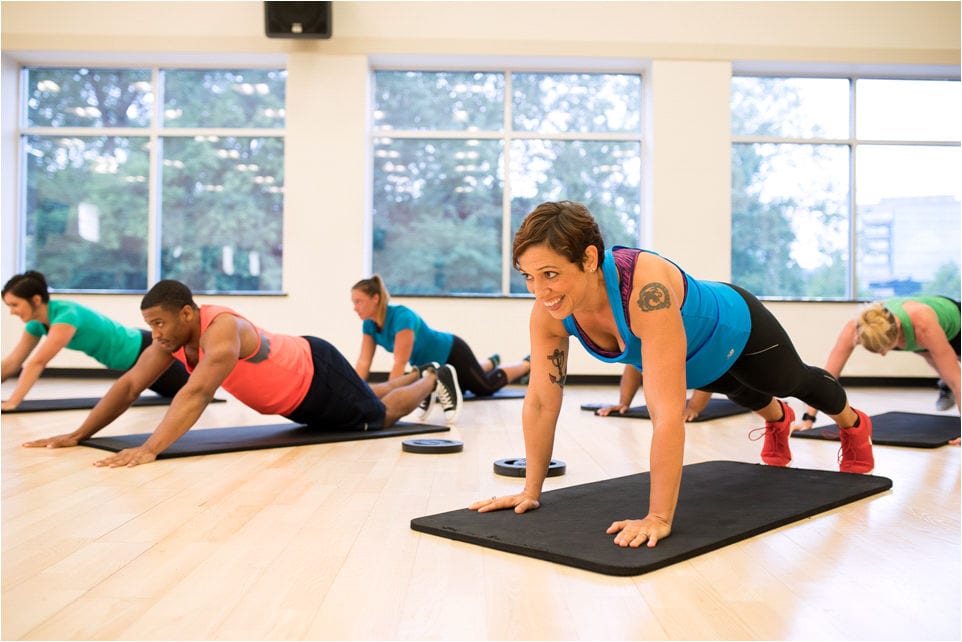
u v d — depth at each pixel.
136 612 1.38
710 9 7.86
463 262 8.00
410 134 7.98
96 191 7.89
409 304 7.79
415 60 7.87
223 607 1.40
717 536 1.82
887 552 1.77
